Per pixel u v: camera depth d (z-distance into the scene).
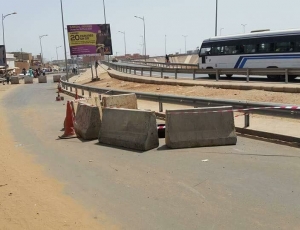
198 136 8.24
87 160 7.60
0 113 17.22
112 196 5.42
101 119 9.95
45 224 4.51
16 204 5.18
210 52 29.66
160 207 4.92
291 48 23.84
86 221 4.57
